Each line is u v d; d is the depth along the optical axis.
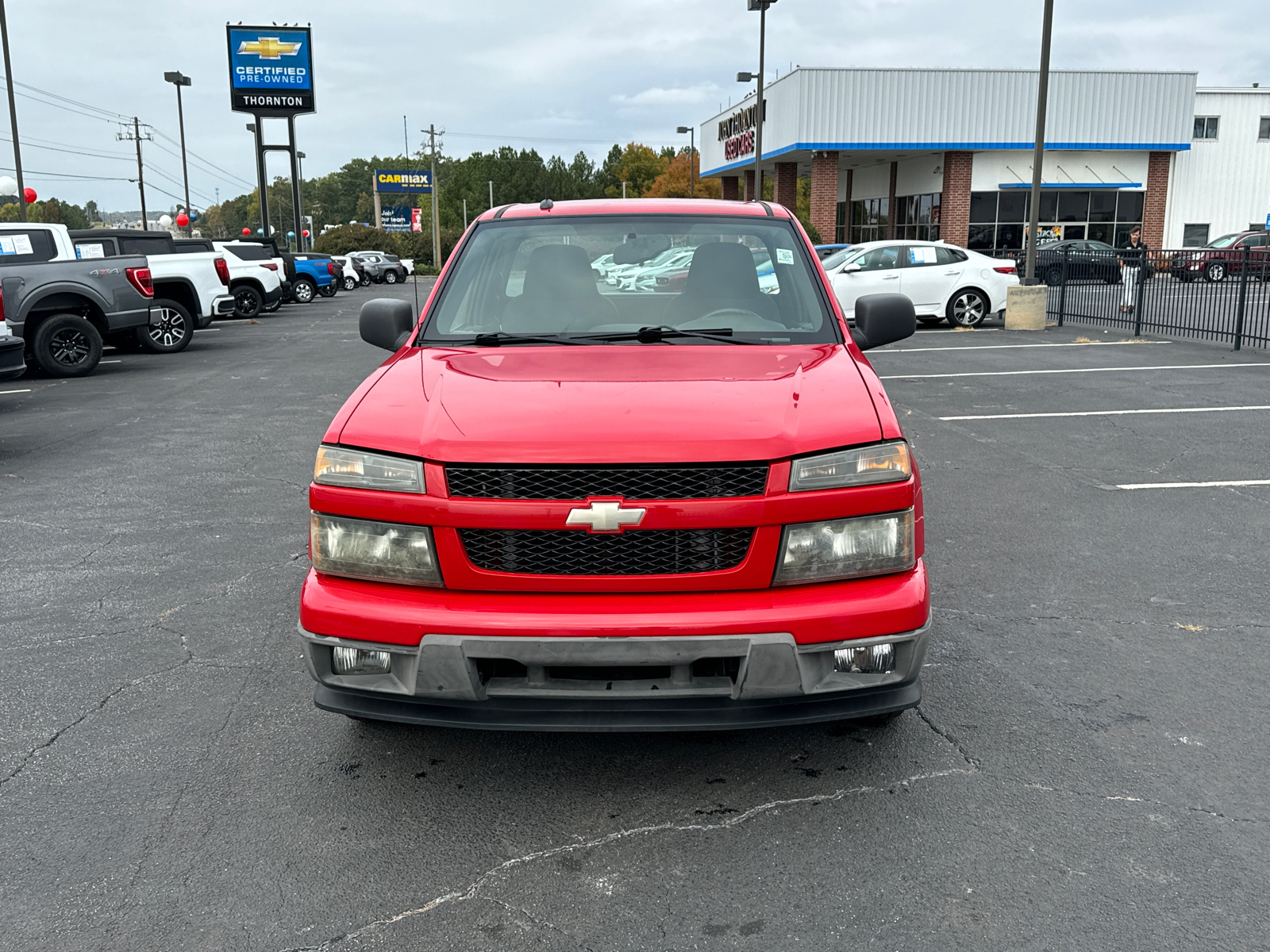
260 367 14.50
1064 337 16.19
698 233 4.20
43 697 3.84
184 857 2.82
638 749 3.43
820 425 2.92
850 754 3.37
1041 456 7.79
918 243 17.84
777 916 2.54
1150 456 7.76
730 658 2.80
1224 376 11.73
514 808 3.06
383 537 2.87
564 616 2.74
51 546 5.80
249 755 3.39
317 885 2.69
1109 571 5.18
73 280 13.46
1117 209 39.41
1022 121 37.44
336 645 2.88
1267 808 3.02
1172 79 37.75
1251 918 2.51
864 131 36.84
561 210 4.43
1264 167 40.38
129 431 9.37
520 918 2.54
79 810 3.06
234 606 4.81
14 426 9.69
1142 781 3.18
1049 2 17.36
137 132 72.75
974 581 5.06
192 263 16.95
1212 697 3.77
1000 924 2.50
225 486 7.19
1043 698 3.77
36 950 2.44
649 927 2.51
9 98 27.58
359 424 3.01
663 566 2.80
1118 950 2.40
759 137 33.25
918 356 13.98
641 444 2.79
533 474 2.79
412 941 2.46
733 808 3.05
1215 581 5.04
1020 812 3.00
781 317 3.90
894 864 2.75
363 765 3.33
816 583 2.86
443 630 2.77
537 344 3.73
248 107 44.91
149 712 3.72
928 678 3.95
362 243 78.19
